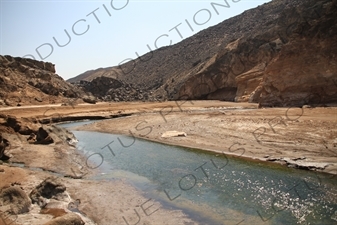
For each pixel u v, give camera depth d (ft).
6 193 21.35
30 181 27.63
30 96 141.08
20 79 156.04
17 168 31.99
